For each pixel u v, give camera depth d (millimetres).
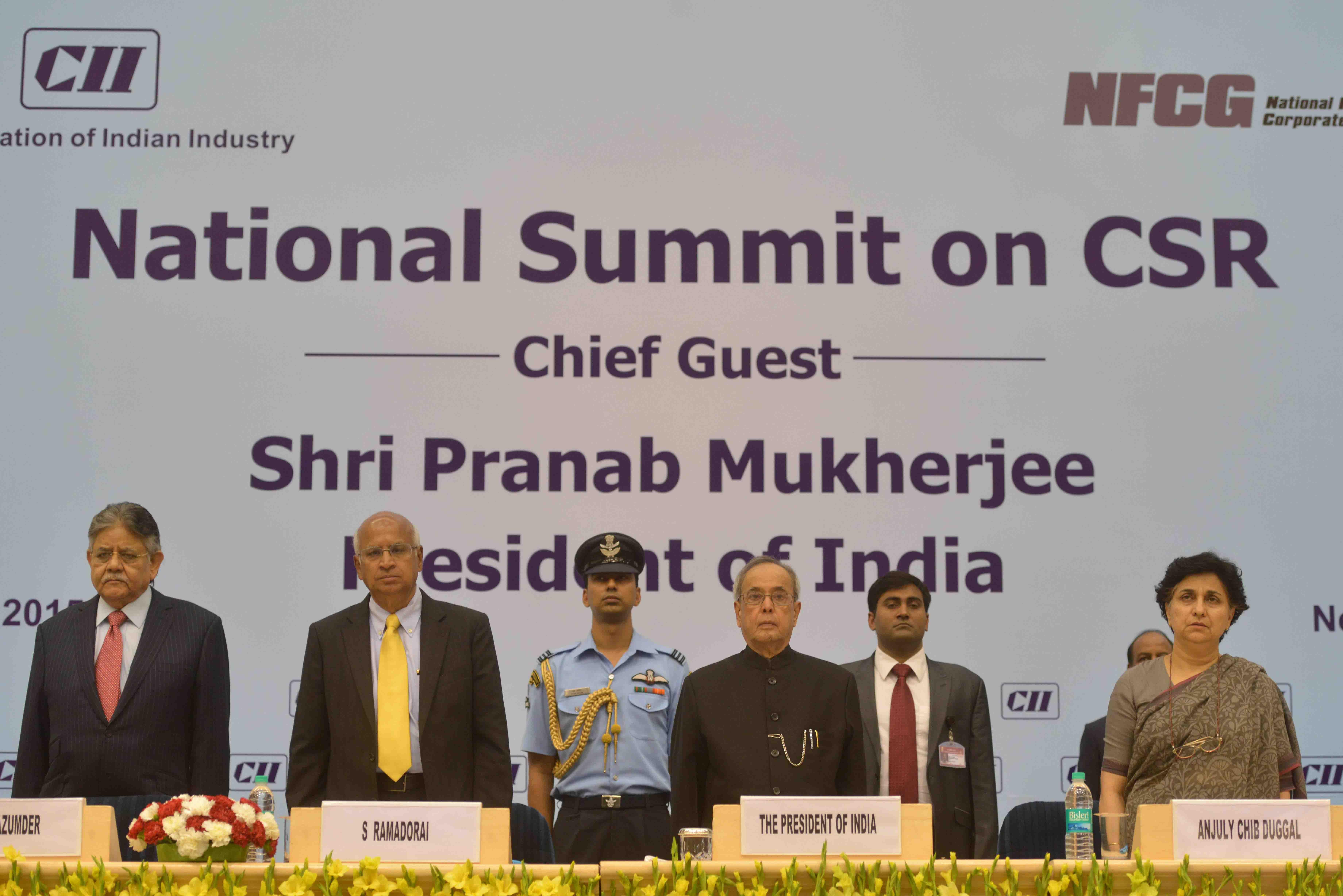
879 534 4977
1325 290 5121
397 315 5051
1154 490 5012
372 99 5152
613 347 5059
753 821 2588
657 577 4941
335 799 3445
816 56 5215
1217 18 5188
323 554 4918
